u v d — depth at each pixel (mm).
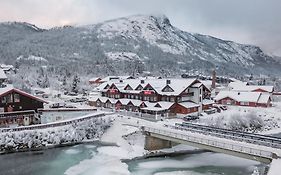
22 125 62656
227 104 98375
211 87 121062
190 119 70375
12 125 61500
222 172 45875
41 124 59812
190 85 77938
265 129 72750
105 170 45375
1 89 64000
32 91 111000
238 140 47656
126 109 81938
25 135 54688
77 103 95375
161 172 45719
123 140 58312
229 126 69688
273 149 41375
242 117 73688
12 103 62531
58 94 113000
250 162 50438
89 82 143125
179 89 76625
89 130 61344
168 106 74250
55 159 49688
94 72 181875
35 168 45500
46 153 52625
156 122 66312
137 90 83125
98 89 92688
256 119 74562
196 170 46719
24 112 63312
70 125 60312
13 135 53656
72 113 69062
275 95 119500
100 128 62719
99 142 59844
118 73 186875
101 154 52750
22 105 63938
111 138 60406
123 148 55375
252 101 93812
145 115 73875
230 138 48750
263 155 40438
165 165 48875
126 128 62000
